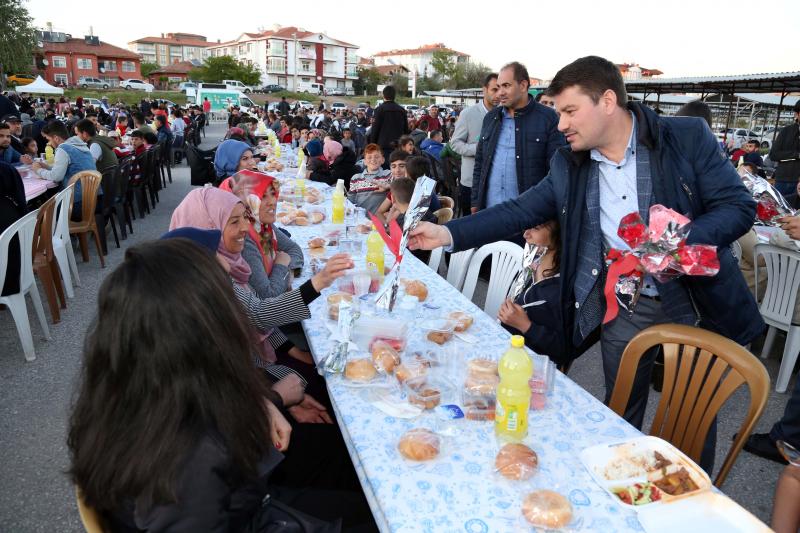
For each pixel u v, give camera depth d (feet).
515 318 7.11
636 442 4.16
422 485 3.68
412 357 5.51
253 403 3.14
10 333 11.96
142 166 23.48
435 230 6.45
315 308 7.10
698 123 5.84
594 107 5.61
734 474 7.89
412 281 7.69
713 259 4.98
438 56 218.18
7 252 10.07
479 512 3.44
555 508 3.35
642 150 5.88
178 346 2.83
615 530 3.34
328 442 5.89
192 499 2.85
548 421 4.53
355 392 4.94
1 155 20.48
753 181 9.36
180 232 5.51
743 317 6.04
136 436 2.79
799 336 9.86
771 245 10.10
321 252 9.80
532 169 12.56
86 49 200.75
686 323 6.12
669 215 5.04
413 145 21.57
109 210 18.02
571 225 6.42
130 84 166.81
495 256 9.41
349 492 5.04
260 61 235.81
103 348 2.87
